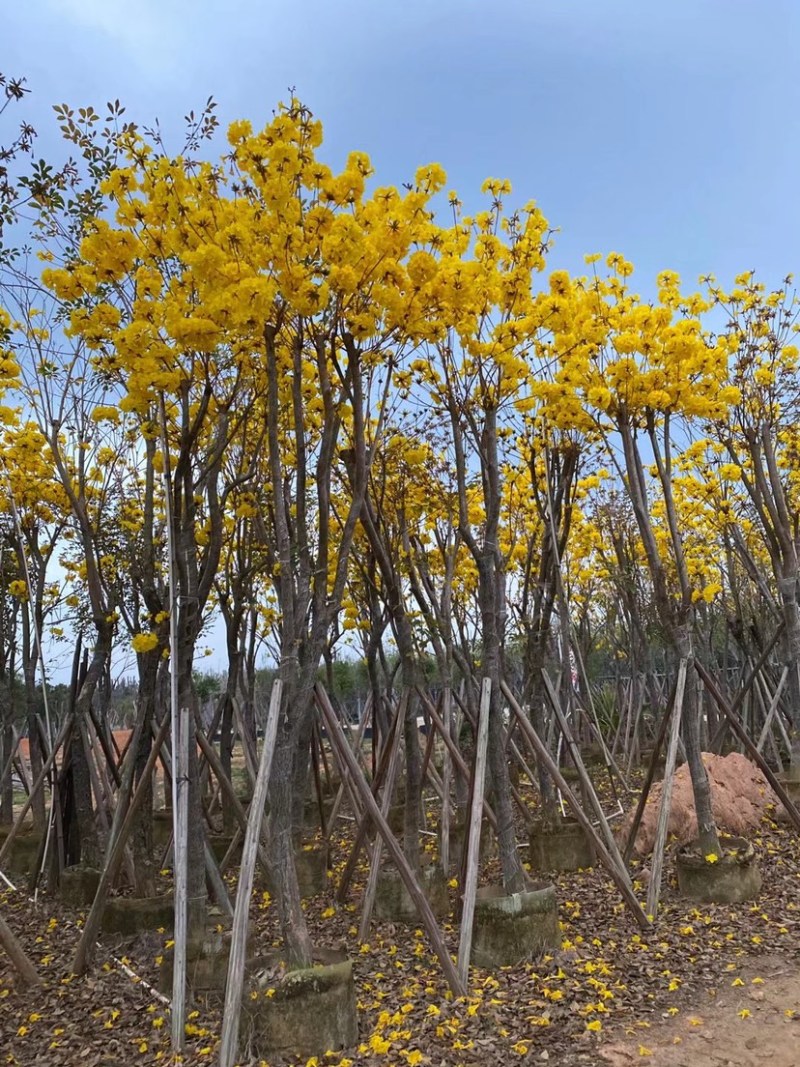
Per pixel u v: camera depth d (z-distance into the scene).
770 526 8.45
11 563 8.82
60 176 4.71
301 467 4.20
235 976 3.57
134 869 6.28
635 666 12.26
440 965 4.50
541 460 7.39
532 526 8.20
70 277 4.00
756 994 4.07
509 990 4.23
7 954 5.33
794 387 7.93
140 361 4.01
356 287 3.88
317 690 4.45
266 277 3.67
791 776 8.80
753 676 9.36
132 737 5.82
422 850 7.12
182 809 4.24
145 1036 4.07
